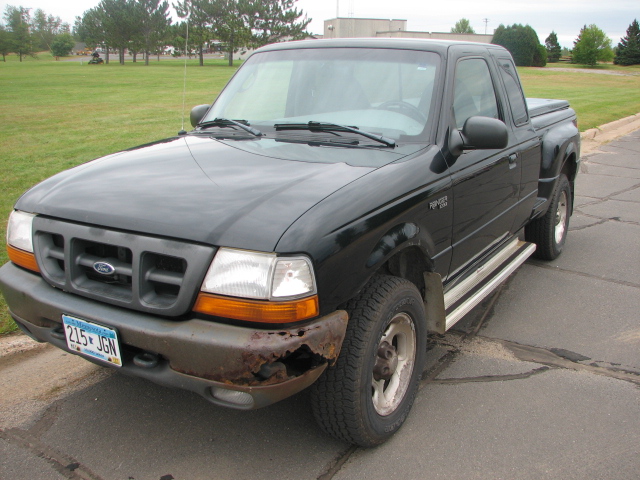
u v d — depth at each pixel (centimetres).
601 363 368
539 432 295
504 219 405
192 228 225
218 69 4197
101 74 3484
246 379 219
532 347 389
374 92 337
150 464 268
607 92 2688
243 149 309
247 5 4497
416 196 279
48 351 367
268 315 217
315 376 234
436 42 361
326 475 262
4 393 321
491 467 268
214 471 264
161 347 225
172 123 1271
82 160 864
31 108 1561
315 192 246
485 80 393
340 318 234
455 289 357
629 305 458
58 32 13125
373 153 297
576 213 742
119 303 237
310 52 375
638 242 621
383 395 283
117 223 237
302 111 347
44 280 263
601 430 297
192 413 307
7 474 259
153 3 5403
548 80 3534
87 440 284
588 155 1200
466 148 320
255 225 224
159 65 5053
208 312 222
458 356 375
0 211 597
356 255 241
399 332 288
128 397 320
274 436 289
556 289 490
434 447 282
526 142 432
